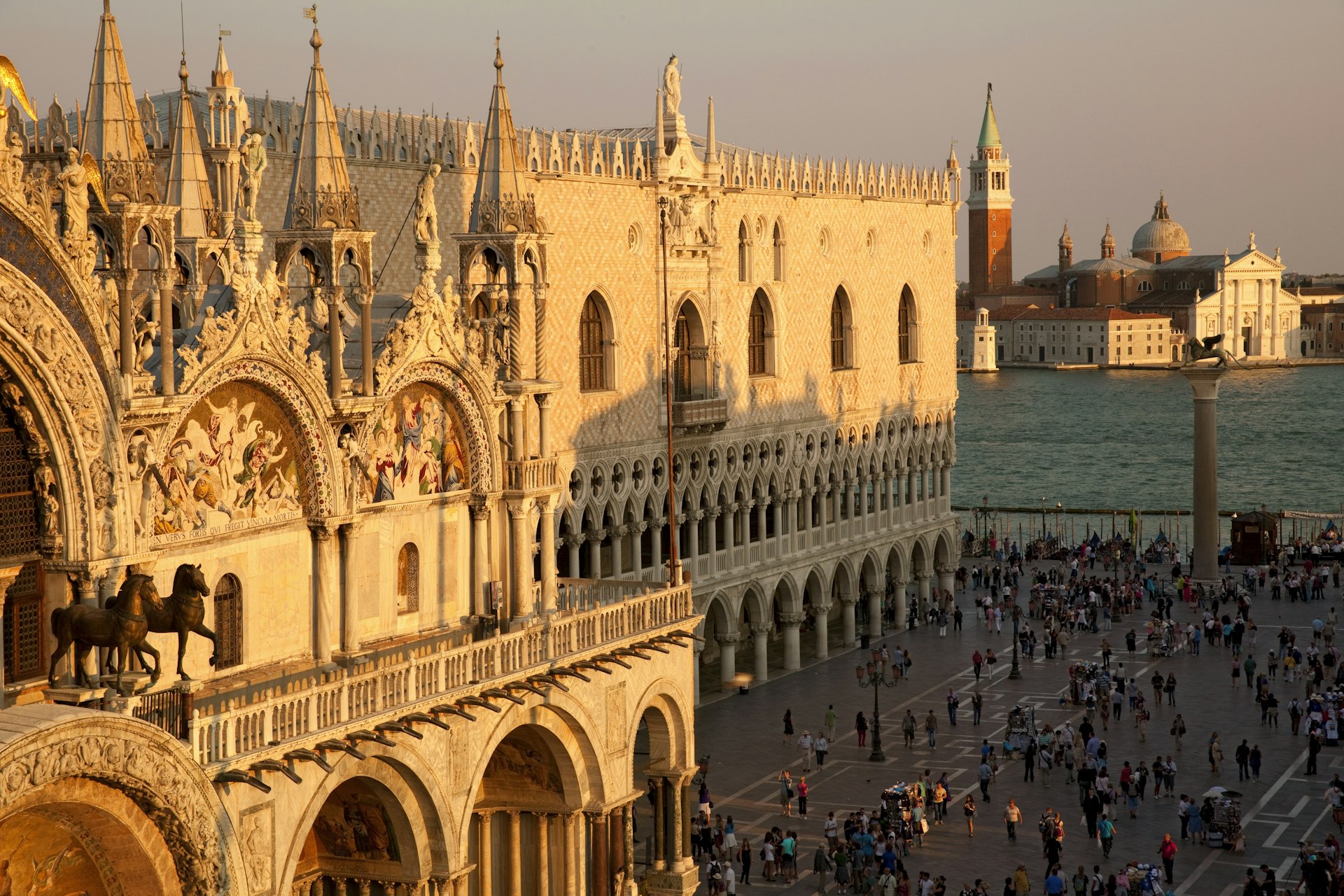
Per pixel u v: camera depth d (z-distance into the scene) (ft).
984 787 261.85
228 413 148.87
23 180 122.21
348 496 161.38
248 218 149.48
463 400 179.22
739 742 294.25
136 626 127.65
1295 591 434.71
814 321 358.23
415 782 159.02
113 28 132.26
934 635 392.88
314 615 160.86
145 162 133.59
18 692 129.59
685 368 321.73
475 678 164.86
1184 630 391.65
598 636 185.37
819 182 359.25
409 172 256.32
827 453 363.97
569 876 185.78
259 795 138.92
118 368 131.95
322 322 169.99
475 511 183.42
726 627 328.90
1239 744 294.05
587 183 284.20
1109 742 294.87
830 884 226.58
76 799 117.60
